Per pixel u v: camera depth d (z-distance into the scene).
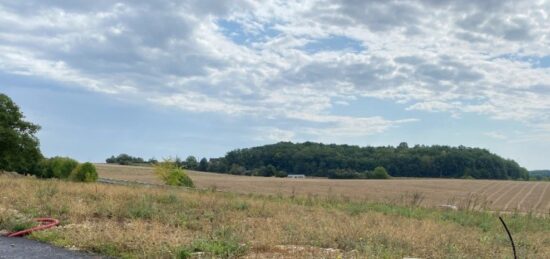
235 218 14.05
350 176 92.19
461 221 18.53
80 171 40.22
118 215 13.39
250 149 104.06
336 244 10.02
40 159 49.97
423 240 10.69
